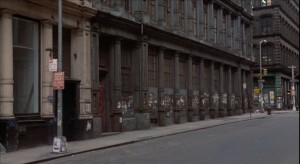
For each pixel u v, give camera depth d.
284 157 14.61
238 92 51.59
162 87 32.62
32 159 15.16
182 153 16.34
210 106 43.03
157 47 32.12
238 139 21.55
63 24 21.34
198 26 40.03
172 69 35.09
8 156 16.03
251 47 57.62
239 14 51.88
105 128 26.14
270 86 81.12
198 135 24.84
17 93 18.67
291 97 85.81
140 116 28.92
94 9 23.19
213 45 43.03
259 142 19.84
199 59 40.38
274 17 80.31
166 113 33.53
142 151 17.55
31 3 18.86
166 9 33.91
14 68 18.58
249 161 13.73
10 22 17.81
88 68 23.20
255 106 75.69
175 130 28.08
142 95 29.12
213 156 15.16
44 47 19.89
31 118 18.94
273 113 62.16
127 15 27.66
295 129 28.00
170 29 33.50
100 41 25.91
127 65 28.62
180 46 35.56
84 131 22.25
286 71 84.31
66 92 22.02
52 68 17.19
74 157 16.20
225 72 48.47
